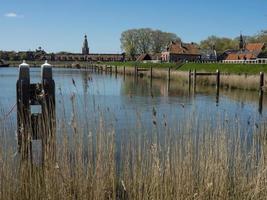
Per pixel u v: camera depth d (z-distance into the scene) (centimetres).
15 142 739
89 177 687
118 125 1421
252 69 4616
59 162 678
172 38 13312
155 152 703
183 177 705
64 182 661
